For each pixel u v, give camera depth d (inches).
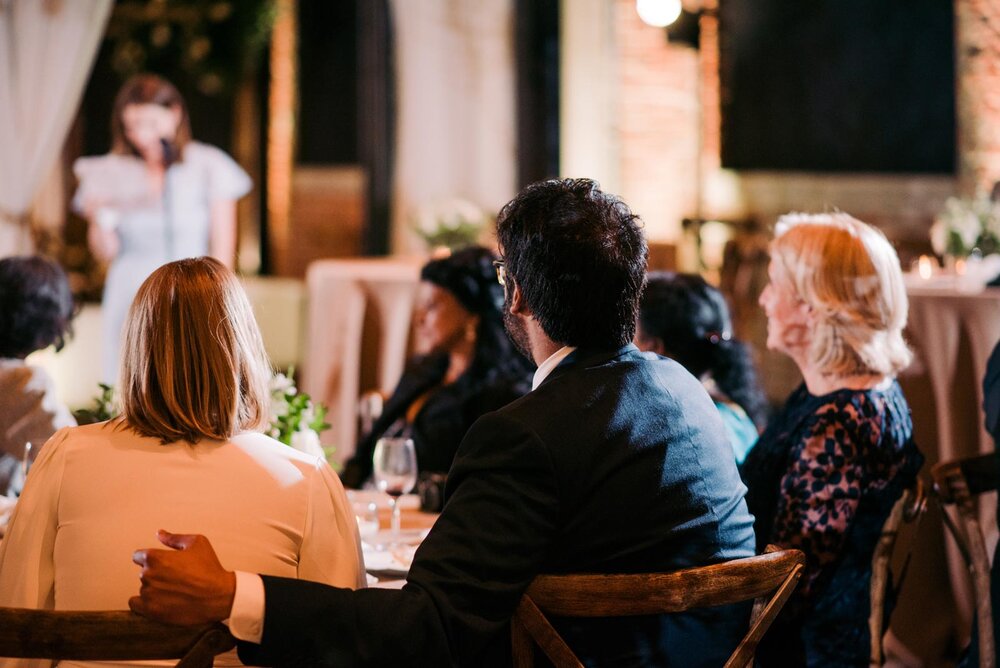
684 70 301.1
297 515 61.8
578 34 300.8
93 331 281.0
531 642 55.6
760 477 83.7
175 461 60.6
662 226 302.7
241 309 63.8
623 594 54.4
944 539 121.2
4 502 93.0
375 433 118.8
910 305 123.0
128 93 213.2
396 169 314.0
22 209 227.0
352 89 329.7
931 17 295.9
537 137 306.3
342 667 50.7
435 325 115.4
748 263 282.4
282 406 92.3
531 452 55.6
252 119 332.5
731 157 300.2
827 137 299.6
